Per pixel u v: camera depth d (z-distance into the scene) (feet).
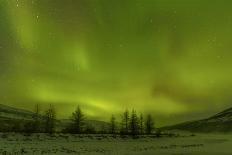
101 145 181.68
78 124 297.94
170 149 163.73
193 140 298.56
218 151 153.07
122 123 337.31
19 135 201.77
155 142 242.58
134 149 158.71
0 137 175.42
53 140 193.06
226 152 147.23
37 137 201.16
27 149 125.39
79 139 216.74
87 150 140.36
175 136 368.89
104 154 125.29
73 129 293.64
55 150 129.18
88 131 304.09
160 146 188.44
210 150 159.22
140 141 246.47
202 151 152.35
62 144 171.63
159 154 133.69
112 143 206.80
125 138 266.57
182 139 313.73
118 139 250.16
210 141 280.51
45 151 121.39
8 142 154.30
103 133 305.12
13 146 135.85
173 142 247.70
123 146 180.96
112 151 141.79
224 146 195.52
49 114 288.92
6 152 108.68
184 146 192.24
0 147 126.82
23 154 106.22
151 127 371.76
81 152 128.57
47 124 272.31
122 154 129.29
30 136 203.31
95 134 280.72
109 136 267.80
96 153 127.75
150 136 316.81
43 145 154.40
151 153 137.80
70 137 226.38
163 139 293.23
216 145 208.13
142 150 153.48
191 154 135.85
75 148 149.28
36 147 139.64
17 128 253.24
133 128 335.06
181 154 135.33
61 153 118.11
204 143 239.30
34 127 256.52
